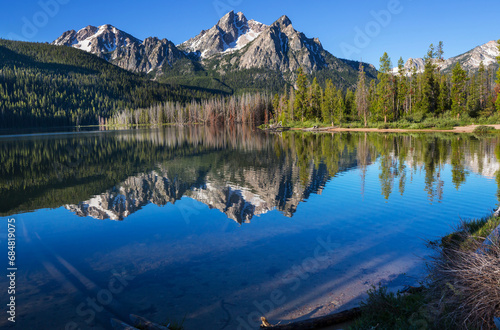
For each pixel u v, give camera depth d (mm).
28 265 7215
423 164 19953
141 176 19328
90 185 17047
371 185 14719
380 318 4492
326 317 4711
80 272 6805
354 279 6102
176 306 5371
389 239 8125
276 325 4641
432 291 4641
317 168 20156
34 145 47344
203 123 167875
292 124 89688
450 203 11219
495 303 3760
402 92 76812
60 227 10125
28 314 5188
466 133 47688
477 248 4836
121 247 8242
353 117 89562
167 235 9070
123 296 5750
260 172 19406
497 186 13539
